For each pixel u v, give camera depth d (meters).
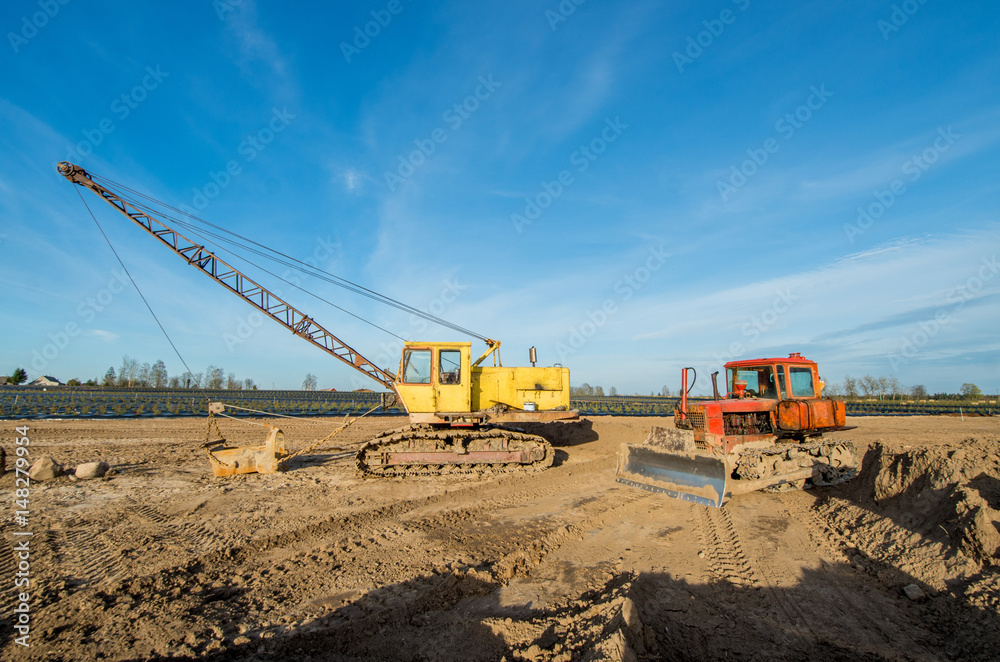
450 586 5.73
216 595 5.55
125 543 7.03
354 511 8.74
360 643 4.60
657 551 6.80
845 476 10.28
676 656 4.36
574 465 13.18
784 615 5.08
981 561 5.45
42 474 10.59
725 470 8.46
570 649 4.19
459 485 10.78
